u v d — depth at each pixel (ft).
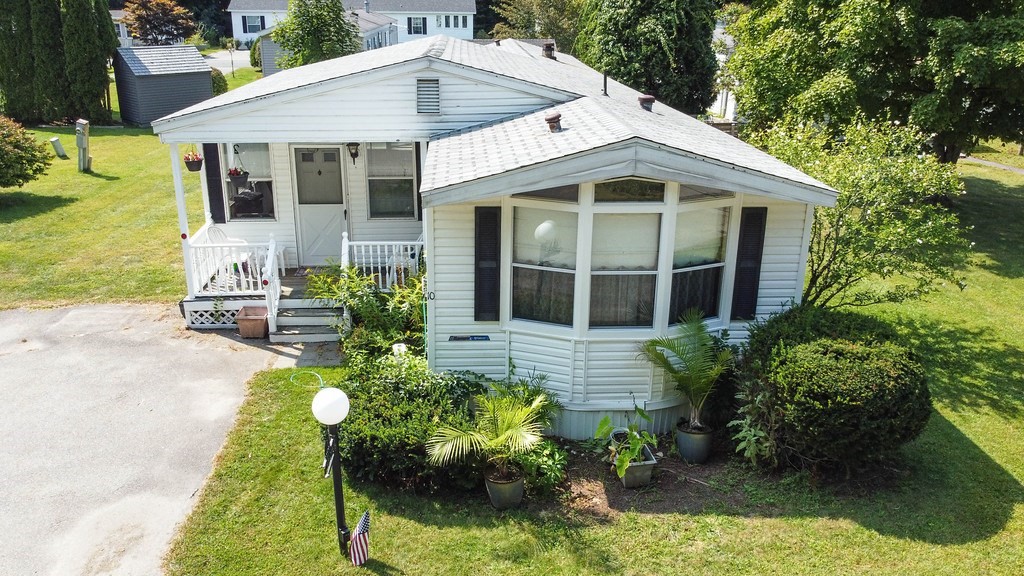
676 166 24.31
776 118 60.64
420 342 33.86
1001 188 73.51
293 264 42.63
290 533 21.86
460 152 29.84
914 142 39.17
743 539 21.79
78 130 72.13
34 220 57.00
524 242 26.68
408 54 38.37
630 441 24.26
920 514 22.84
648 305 26.94
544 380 27.81
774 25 63.77
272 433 27.35
